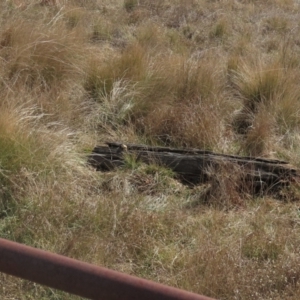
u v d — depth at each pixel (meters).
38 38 6.62
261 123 5.91
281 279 3.79
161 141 5.74
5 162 4.47
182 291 1.52
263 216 4.62
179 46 9.19
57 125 5.46
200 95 6.44
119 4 11.36
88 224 4.19
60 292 3.56
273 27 11.16
